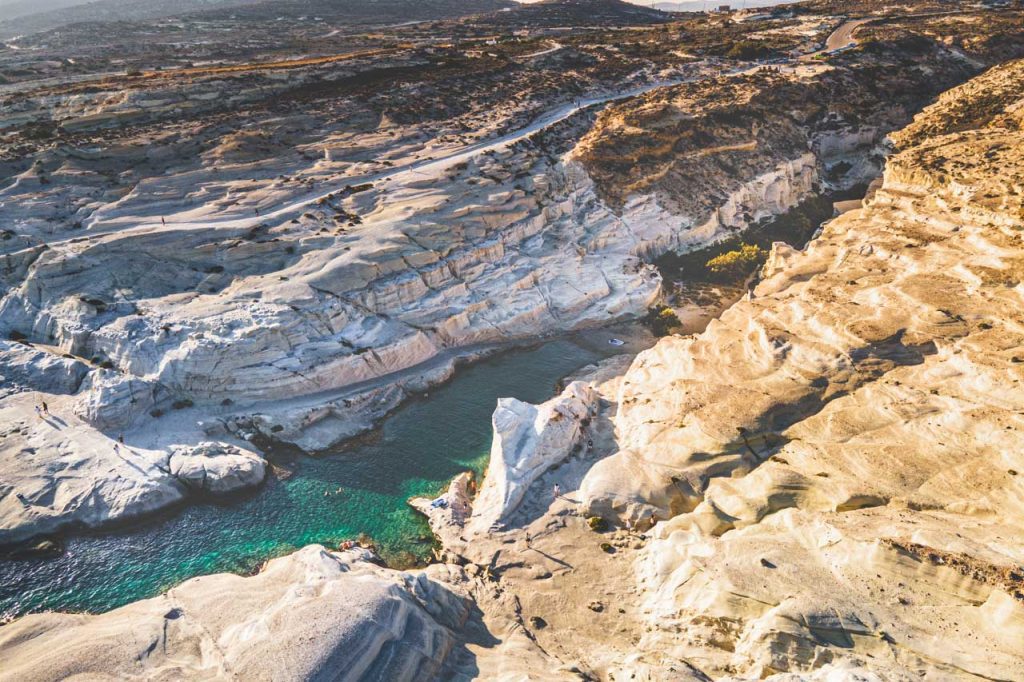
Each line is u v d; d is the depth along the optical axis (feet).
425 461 170.91
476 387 202.49
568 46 453.17
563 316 237.04
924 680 88.28
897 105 376.68
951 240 189.67
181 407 176.14
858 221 230.89
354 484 162.09
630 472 147.84
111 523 144.15
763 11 647.97
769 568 109.40
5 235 214.07
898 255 192.65
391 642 100.94
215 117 305.32
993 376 133.28
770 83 364.79
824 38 478.18
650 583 124.67
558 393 199.21
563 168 280.92
